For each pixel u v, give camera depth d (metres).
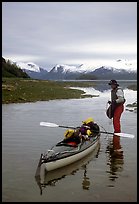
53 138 16.27
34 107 32.84
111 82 16.97
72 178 10.15
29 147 14.23
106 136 17.44
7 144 14.81
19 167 11.23
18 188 9.22
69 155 11.39
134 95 57.03
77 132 12.89
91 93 61.81
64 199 8.45
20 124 20.91
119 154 13.30
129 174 10.59
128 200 8.41
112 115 17.02
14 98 38.53
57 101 41.28
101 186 9.44
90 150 13.30
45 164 10.38
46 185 9.48
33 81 61.28
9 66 85.50
